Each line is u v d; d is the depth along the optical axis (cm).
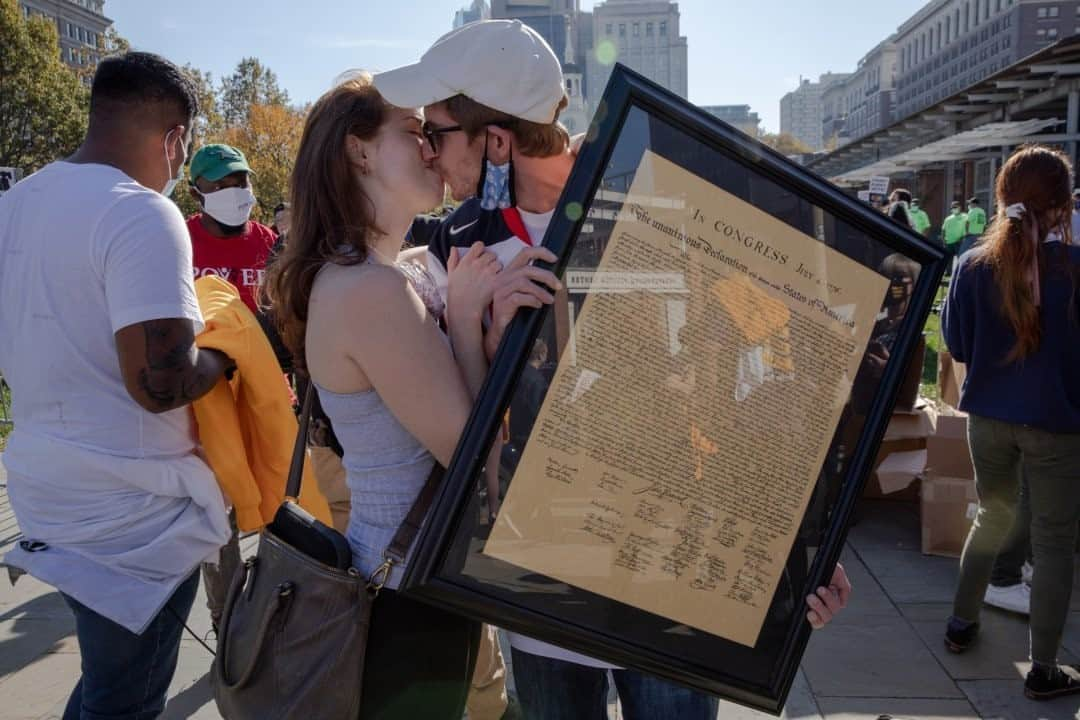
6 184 681
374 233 152
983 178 3009
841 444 148
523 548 137
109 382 193
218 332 212
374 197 154
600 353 138
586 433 138
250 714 153
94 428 192
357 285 145
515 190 163
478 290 153
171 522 203
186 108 211
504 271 138
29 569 194
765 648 149
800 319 144
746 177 140
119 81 201
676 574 144
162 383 187
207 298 224
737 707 305
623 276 138
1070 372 288
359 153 152
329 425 168
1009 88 2238
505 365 133
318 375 152
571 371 137
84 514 195
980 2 10725
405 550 150
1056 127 2477
